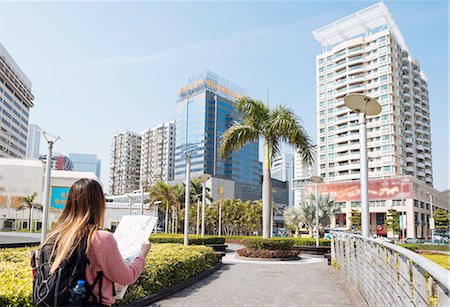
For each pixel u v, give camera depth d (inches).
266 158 753.0
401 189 2910.9
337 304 293.9
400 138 3528.5
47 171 556.1
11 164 2672.2
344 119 3713.1
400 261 165.8
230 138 746.8
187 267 396.8
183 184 2608.3
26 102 4665.4
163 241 981.8
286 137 734.5
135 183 7140.8
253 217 2674.7
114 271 80.4
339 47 3875.5
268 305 290.8
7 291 168.4
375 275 235.8
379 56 3602.4
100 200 86.7
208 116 4960.6
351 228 2906.0
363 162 342.6
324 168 3823.8
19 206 2534.5
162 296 316.2
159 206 2642.7
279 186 5093.5
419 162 3846.0
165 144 6422.2
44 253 79.9
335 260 521.0
